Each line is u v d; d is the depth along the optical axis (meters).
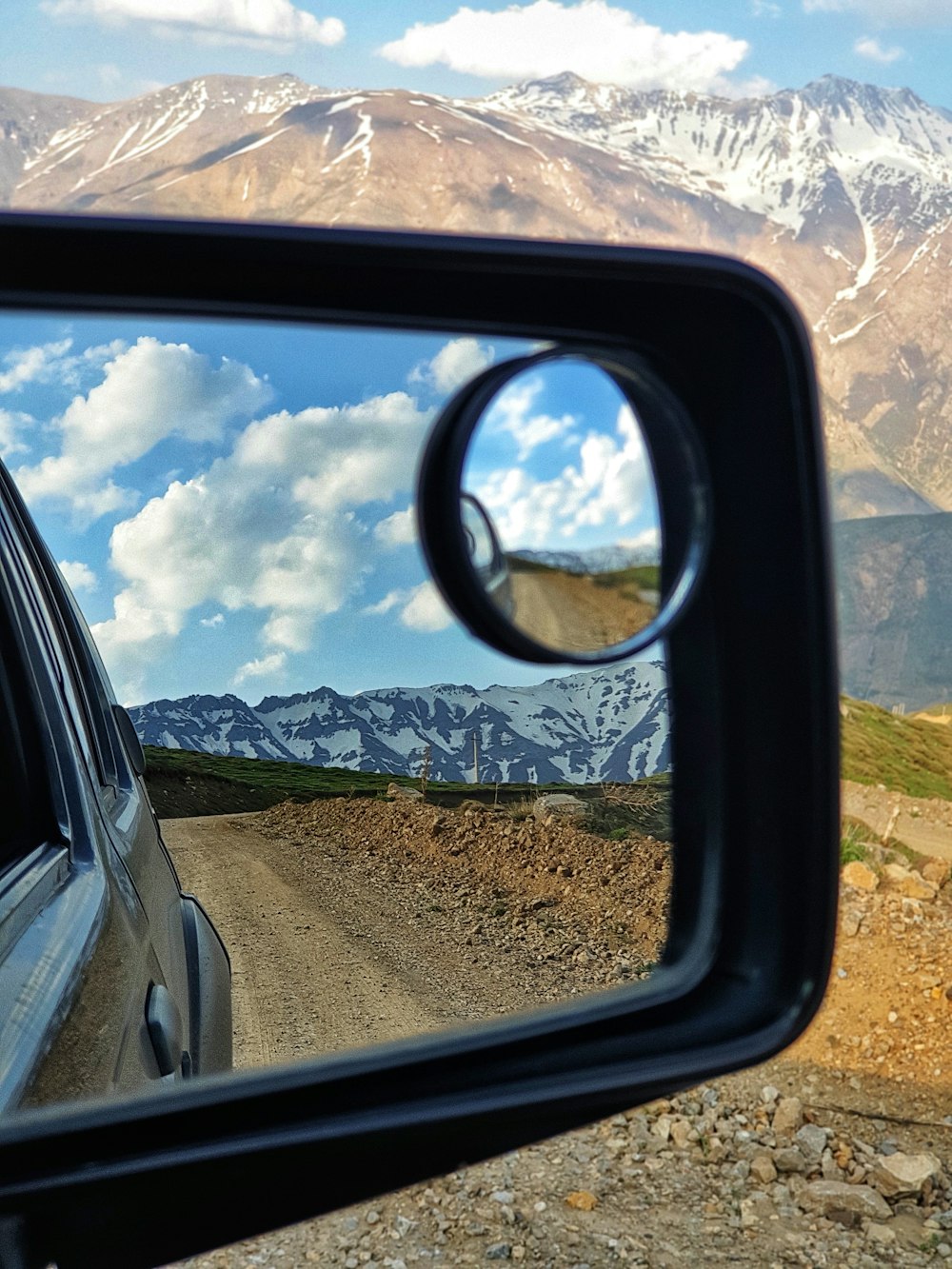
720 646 1.24
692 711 1.30
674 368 1.13
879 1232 3.73
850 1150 4.17
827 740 1.23
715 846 1.30
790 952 1.24
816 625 1.24
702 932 1.27
